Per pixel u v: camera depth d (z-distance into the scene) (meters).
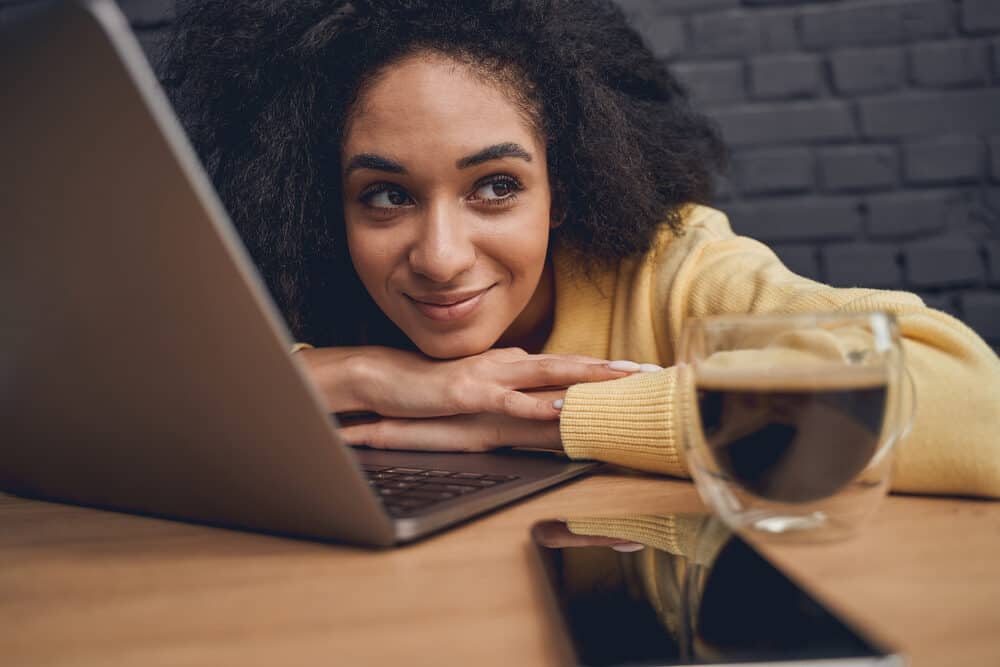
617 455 0.71
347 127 0.92
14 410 0.54
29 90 0.36
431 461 0.75
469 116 0.87
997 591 0.37
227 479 0.48
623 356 1.08
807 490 0.45
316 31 0.95
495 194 0.93
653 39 1.80
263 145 1.03
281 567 0.45
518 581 0.41
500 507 0.58
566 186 1.05
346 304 1.14
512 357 0.89
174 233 0.37
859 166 1.76
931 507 0.55
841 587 0.38
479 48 0.89
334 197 1.04
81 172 0.38
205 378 0.43
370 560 0.46
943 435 0.58
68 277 0.42
